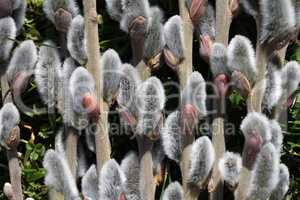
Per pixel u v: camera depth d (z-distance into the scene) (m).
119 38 0.75
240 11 0.71
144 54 0.70
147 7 0.68
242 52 0.67
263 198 0.67
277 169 0.66
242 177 0.68
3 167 0.75
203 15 0.70
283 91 0.70
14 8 0.71
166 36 0.69
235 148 0.74
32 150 0.75
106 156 0.70
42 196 0.74
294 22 0.68
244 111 0.74
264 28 0.68
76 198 0.69
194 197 0.69
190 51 0.70
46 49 0.71
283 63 0.71
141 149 0.70
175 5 0.74
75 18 0.69
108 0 0.70
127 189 0.70
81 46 0.69
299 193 0.74
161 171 0.72
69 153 0.71
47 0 0.70
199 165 0.68
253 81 0.68
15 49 0.70
